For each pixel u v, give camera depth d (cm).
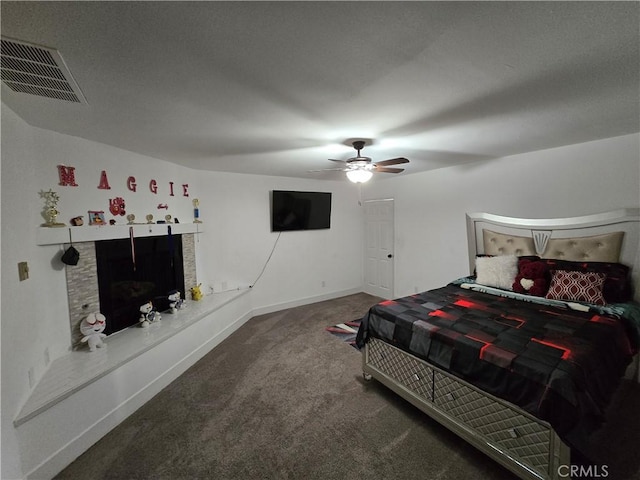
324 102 175
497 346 181
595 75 148
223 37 112
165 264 331
